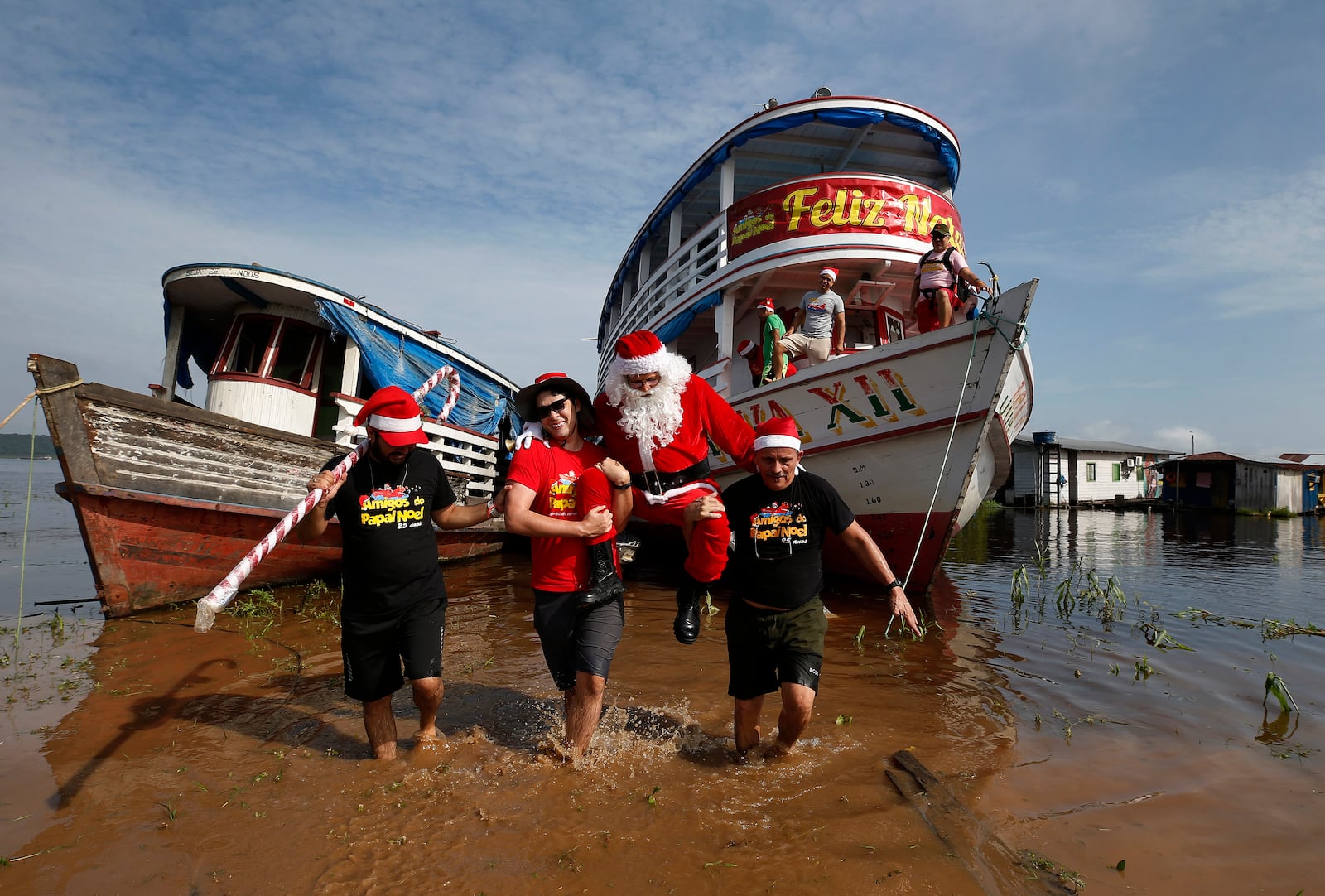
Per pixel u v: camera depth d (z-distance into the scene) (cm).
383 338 954
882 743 393
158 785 331
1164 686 500
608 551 370
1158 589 938
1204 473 3334
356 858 273
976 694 480
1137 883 259
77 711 424
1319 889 255
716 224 1126
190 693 460
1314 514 3309
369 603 349
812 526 367
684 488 390
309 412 962
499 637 635
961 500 783
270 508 778
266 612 703
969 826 297
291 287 877
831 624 710
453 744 387
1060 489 3250
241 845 281
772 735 405
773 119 1108
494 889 253
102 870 262
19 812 304
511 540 1396
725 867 268
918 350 781
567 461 374
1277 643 630
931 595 884
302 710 434
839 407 862
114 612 673
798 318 1148
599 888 255
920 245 1024
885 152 1269
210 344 1082
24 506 2195
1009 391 844
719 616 754
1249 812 313
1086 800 325
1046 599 866
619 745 388
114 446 660
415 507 358
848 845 284
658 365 382
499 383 1286
